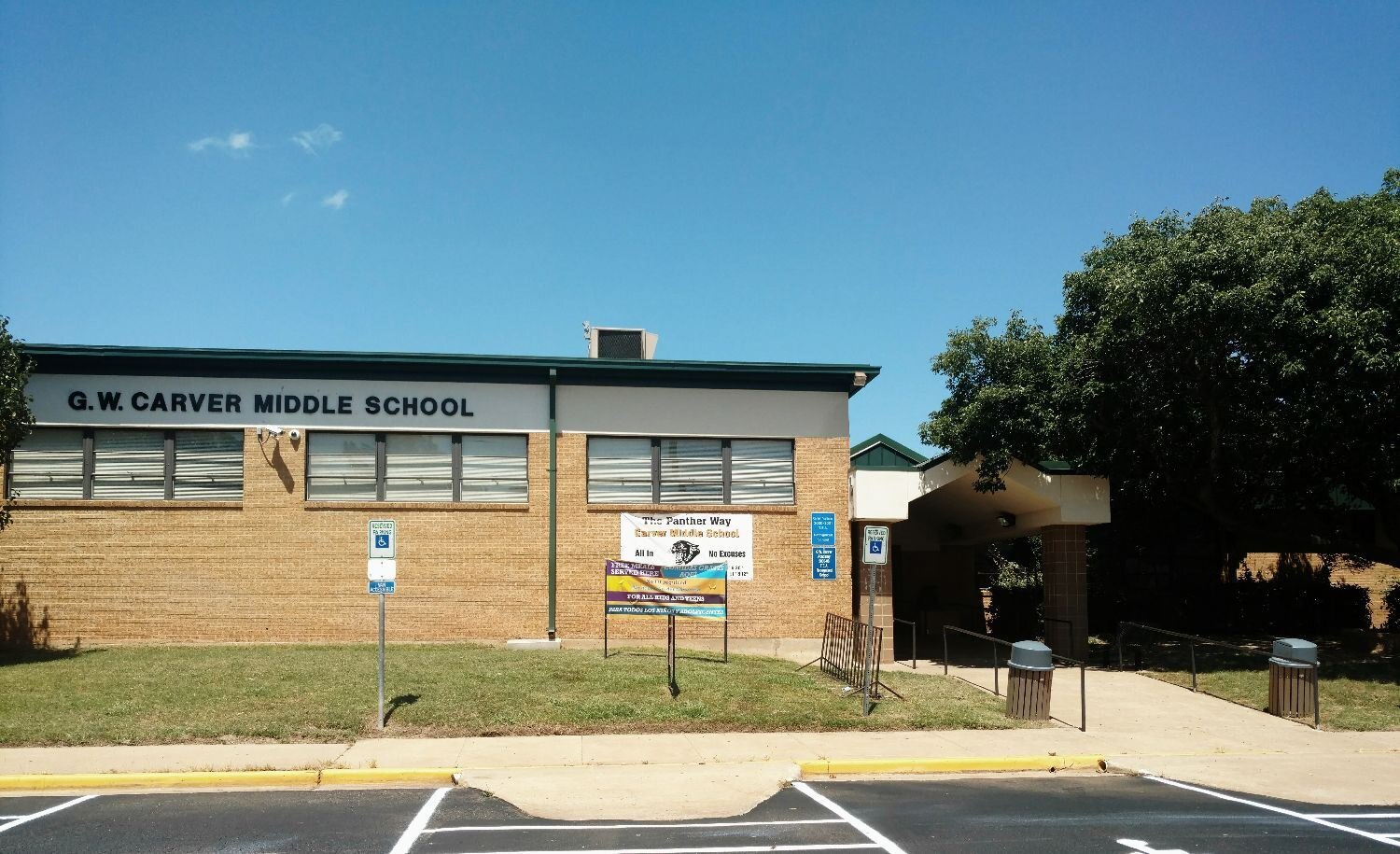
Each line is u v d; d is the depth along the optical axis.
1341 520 22.92
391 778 11.27
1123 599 27.39
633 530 20.12
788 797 10.59
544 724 13.64
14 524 19.36
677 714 14.25
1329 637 24.50
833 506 20.67
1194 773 11.99
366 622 19.67
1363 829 9.38
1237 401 18.64
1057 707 16.11
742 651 20.09
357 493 20.00
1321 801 10.66
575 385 20.53
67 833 8.88
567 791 10.60
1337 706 16.12
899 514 20.27
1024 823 9.46
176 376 19.80
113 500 19.48
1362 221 17.91
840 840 8.80
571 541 20.16
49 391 19.55
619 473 20.50
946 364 19.81
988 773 12.14
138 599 19.39
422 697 14.66
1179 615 27.09
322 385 20.03
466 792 10.73
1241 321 16.67
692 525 20.28
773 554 20.42
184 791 10.77
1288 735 14.22
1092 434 19.80
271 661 17.17
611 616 20.12
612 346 23.41
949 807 10.14
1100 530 27.69
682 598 18.97
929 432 20.16
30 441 19.64
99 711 13.71
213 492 19.73
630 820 9.49
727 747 12.83
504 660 17.47
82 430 19.67
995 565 36.22
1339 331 15.95
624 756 12.25
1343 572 29.52
